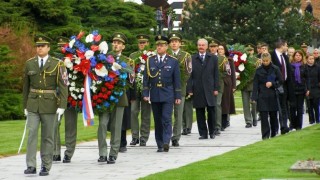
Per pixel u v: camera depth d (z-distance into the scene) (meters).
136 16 73.38
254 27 87.44
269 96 26.33
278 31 87.38
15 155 22.94
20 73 47.88
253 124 34.84
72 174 18.33
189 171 17.23
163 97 23.28
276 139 24.00
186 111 29.75
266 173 16.38
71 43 20.48
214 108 28.11
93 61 20.22
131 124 25.75
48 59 18.59
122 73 20.38
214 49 31.28
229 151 21.81
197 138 28.38
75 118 20.86
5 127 34.69
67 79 18.72
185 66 25.89
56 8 61.25
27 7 60.72
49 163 18.36
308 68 33.62
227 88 31.83
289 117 30.33
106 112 20.48
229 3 89.44
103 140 20.72
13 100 42.66
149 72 23.44
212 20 90.50
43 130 18.45
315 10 112.31
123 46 21.75
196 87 28.00
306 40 87.19
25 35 54.47
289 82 28.55
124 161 21.03
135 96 23.55
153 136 29.36
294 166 16.59
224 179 15.78
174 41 26.25
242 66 33.53
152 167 19.59
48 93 18.48
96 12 73.25
